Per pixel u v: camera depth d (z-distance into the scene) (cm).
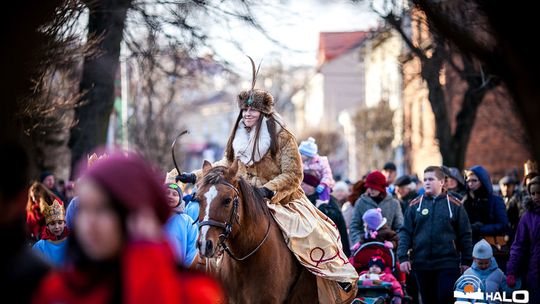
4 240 399
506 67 572
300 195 960
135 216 353
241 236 847
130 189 352
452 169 1558
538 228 1080
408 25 1894
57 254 944
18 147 415
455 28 639
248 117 932
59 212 945
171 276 353
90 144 1852
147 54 1841
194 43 1689
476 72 2070
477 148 3784
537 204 1093
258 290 863
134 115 3522
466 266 1157
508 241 1467
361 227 1373
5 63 633
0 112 630
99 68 1788
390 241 1211
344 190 1755
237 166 845
